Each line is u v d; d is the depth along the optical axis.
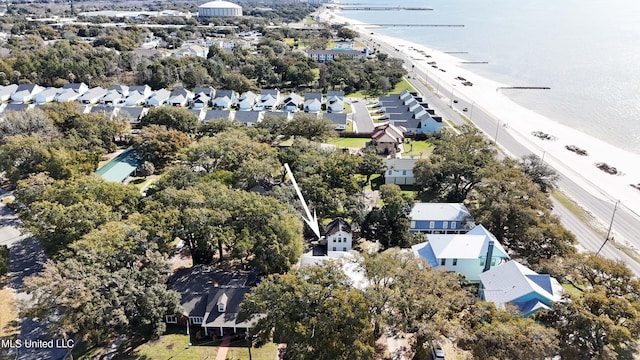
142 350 54.25
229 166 89.44
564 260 64.06
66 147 96.62
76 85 171.00
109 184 73.38
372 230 76.44
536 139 131.75
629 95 176.25
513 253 73.88
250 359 53.16
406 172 100.94
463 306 50.19
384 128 125.69
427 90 192.38
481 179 86.38
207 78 188.50
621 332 44.41
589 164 114.25
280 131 121.00
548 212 76.12
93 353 53.47
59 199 69.75
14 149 87.69
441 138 111.94
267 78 199.00
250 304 51.34
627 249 77.00
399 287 51.12
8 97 162.38
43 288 49.41
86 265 53.06
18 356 51.94
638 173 109.19
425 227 80.12
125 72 196.88
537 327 44.50
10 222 82.25
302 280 50.28
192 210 64.19
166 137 106.62
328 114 141.62
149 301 53.12
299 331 45.50
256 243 63.41
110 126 116.56
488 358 42.81
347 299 47.41
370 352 44.56
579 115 155.12
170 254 70.81
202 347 55.22
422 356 50.62
